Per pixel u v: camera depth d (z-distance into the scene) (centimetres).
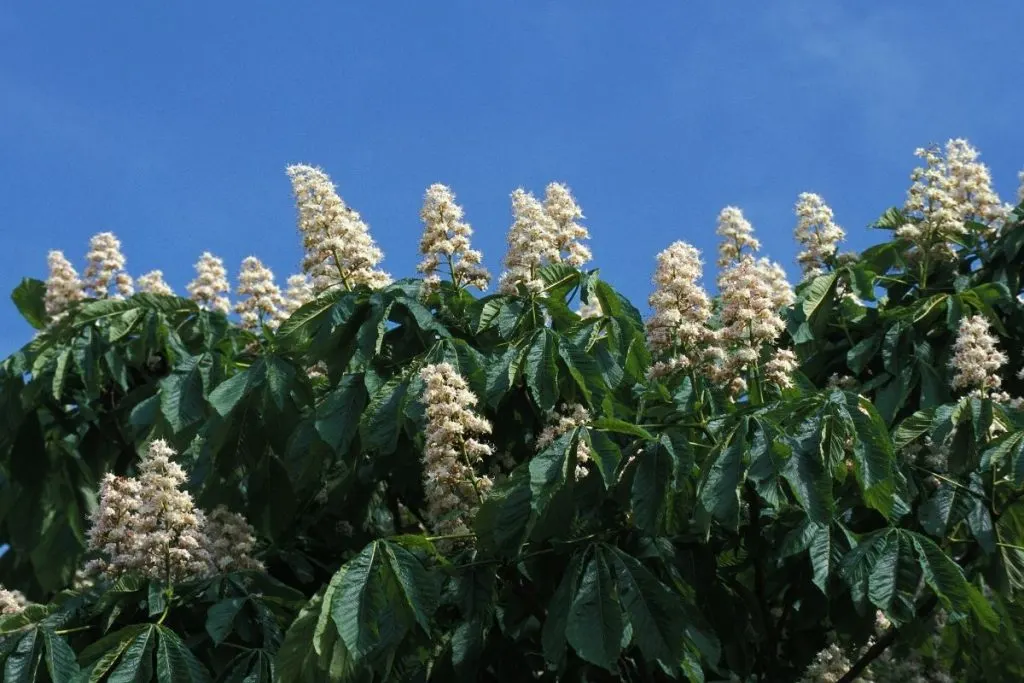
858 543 637
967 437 682
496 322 733
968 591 609
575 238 788
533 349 671
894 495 649
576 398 719
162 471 682
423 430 676
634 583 589
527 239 750
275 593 688
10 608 709
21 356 875
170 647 609
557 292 754
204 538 684
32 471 864
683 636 581
